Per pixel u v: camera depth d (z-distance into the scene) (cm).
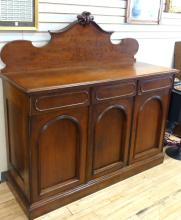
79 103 185
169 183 242
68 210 204
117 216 201
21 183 202
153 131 256
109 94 200
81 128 196
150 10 278
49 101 170
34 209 191
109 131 217
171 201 219
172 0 296
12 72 200
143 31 283
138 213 205
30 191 186
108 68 234
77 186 212
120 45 253
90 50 233
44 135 181
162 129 261
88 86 184
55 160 193
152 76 223
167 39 312
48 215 198
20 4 194
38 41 213
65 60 221
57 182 201
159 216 203
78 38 222
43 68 212
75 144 200
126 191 228
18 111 184
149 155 259
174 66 331
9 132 212
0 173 232
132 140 236
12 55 196
